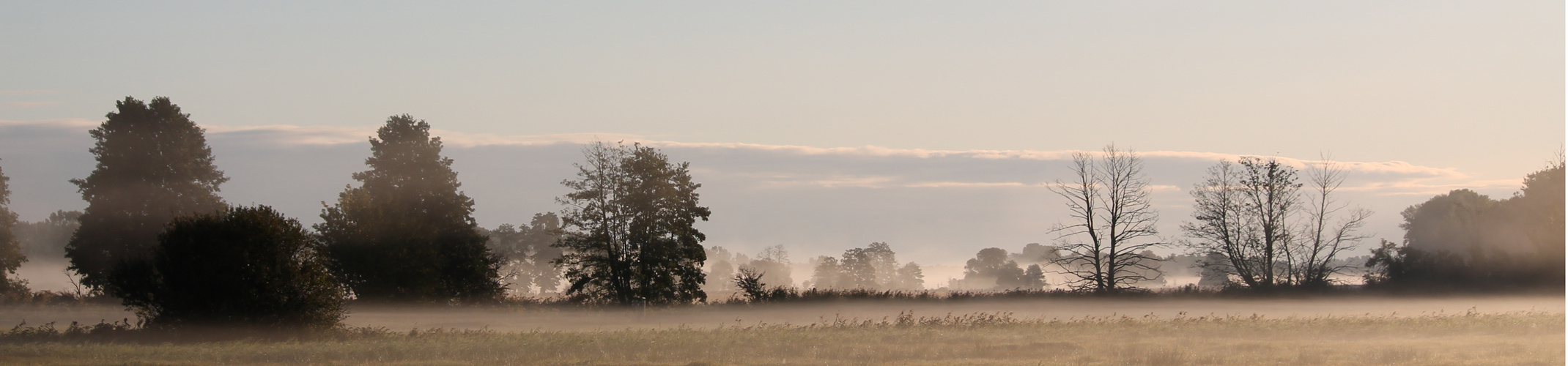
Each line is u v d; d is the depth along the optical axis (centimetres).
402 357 2581
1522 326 3200
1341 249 6706
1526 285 6512
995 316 4784
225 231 3438
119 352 2717
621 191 6366
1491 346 2577
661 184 6306
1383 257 6888
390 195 6047
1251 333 3091
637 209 6331
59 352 2703
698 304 6119
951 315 5016
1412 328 3203
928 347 2650
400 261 5756
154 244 6850
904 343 2805
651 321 4962
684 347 2694
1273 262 6794
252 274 3434
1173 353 2377
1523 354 2392
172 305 3428
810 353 2538
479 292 6359
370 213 5809
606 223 6353
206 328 3419
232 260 3416
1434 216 7631
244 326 3425
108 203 6925
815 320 4859
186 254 3431
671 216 6359
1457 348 2548
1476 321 3416
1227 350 2538
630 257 6316
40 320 4775
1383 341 2811
